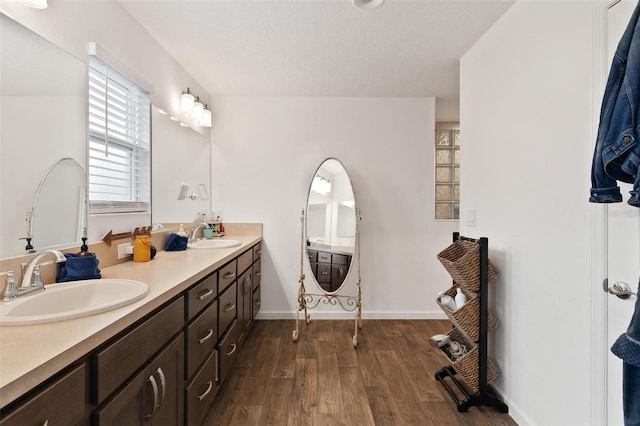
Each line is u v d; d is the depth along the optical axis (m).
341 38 2.20
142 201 2.09
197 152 3.03
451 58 2.49
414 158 3.40
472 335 1.92
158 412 1.16
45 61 1.32
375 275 3.42
